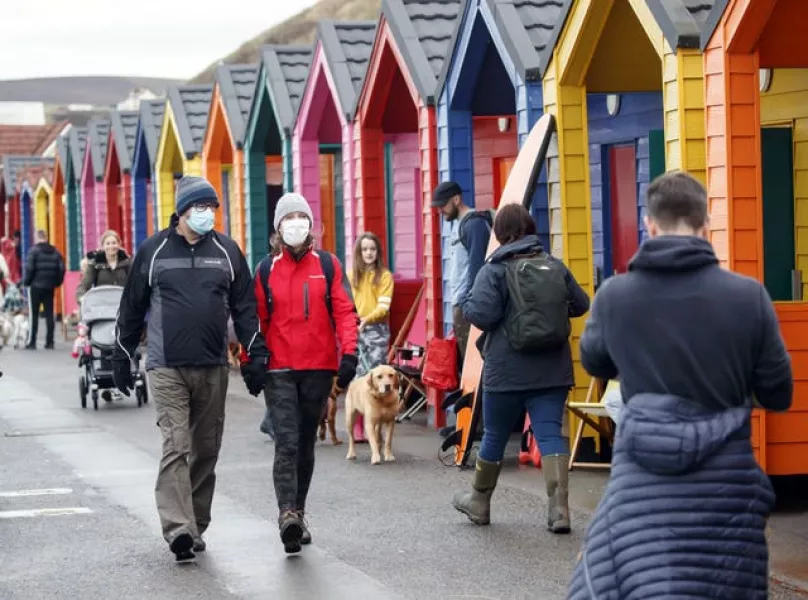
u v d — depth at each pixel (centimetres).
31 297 2994
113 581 898
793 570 872
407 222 2119
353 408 1359
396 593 848
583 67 1273
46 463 1387
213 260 946
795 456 1040
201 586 877
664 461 538
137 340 977
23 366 2572
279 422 951
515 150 1806
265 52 2264
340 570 909
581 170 1289
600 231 1631
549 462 997
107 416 1783
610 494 553
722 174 1027
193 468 976
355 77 1931
